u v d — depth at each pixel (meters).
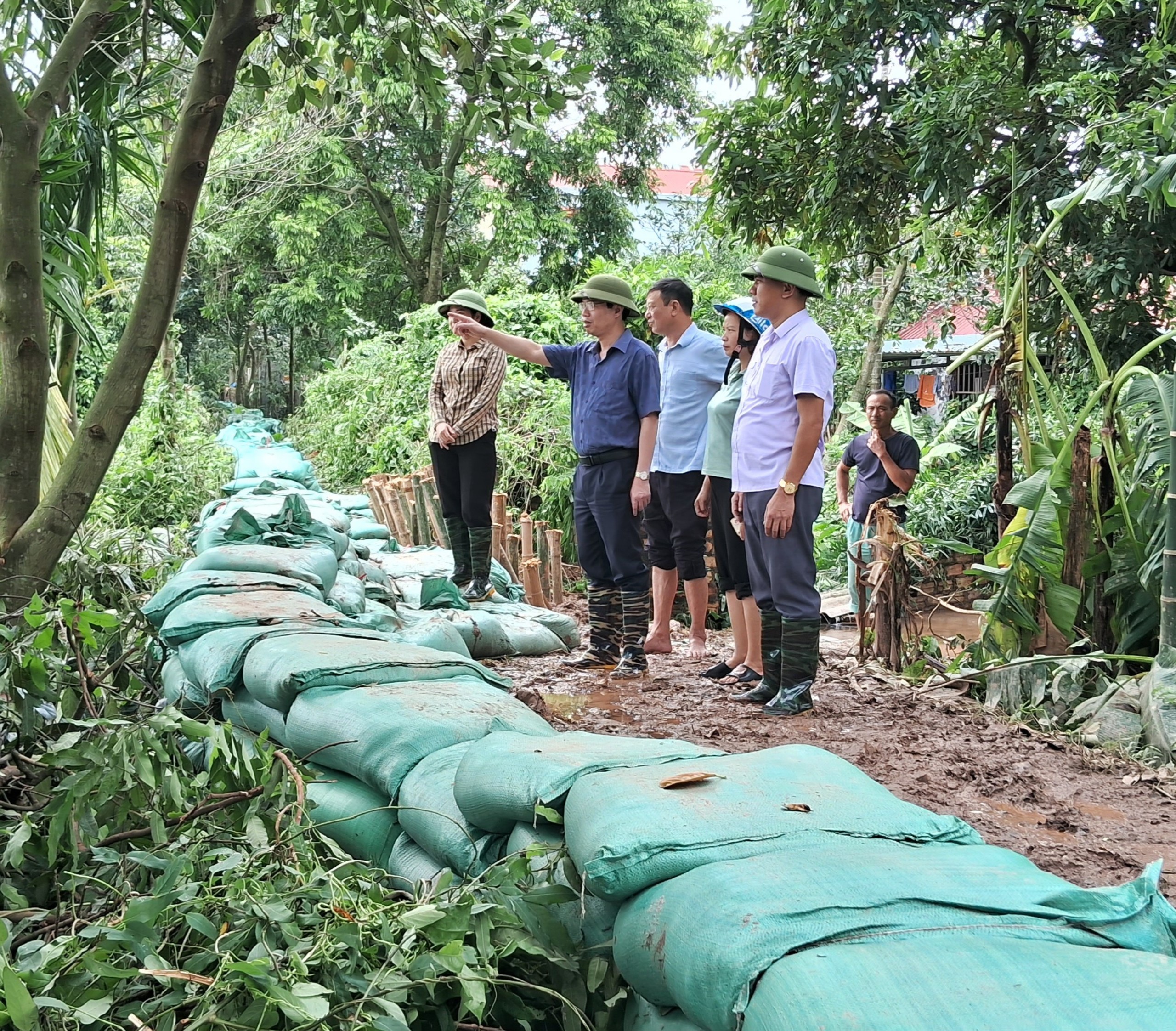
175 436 11.88
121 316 15.84
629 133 21.70
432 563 7.34
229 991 1.62
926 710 4.96
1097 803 3.80
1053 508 5.67
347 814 2.57
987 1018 1.23
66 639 3.41
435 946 1.75
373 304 23.11
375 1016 1.61
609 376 5.13
